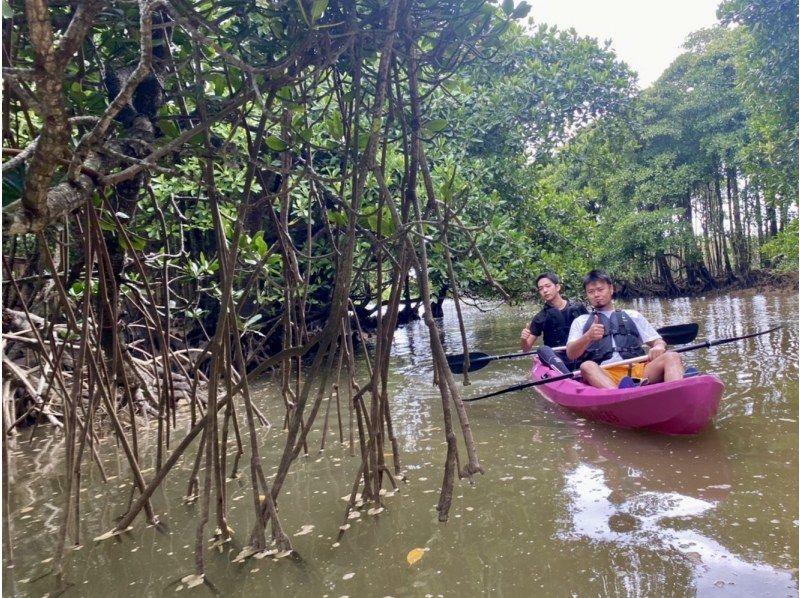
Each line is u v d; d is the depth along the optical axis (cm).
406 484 313
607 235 2134
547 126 823
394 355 936
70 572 242
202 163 227
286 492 318
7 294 452
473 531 253
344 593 212
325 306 898
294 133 225
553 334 563
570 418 443
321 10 168
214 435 238
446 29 211
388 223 246
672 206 2264
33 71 120
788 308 1284
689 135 2069
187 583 227
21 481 380
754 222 2120
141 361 533
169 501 319
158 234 542
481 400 529
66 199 151
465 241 702
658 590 201
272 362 248
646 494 282
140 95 264
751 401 441
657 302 2094
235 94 211
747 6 844
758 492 274
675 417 370
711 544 229
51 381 453
